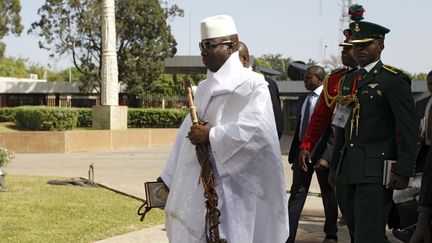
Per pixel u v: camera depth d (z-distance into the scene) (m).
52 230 6.01
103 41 23.00
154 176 11.92
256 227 3.37
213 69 3.42
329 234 5.84
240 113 3.23
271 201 3.30
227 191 3.26
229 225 3.24
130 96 40.25
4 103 41.75
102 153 19.22
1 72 71.38
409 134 3.76
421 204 4.33
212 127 3.26
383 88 3.86
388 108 3.88
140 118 28.30
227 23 3.41
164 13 38.56
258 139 3.19
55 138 19.30
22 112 24.39
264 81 3.31
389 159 3.84
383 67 3.96
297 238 6.02
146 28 38.12
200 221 3.27
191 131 3.29
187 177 3.39
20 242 5.41
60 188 9.30
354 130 3.97
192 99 3.52
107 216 6.88
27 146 19.22
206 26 3.40
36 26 37.47
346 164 4.02
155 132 23.38
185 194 3.35
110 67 22.89
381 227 3.84
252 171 3.25
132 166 14.47
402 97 3.80
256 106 3.21
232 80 3.33
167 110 28.47
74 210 7.19
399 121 3.79
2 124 26.09
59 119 21.31
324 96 4.49
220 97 3.35
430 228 4.33
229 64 3.39
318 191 9.59
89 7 37.00
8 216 6.70
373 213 3.83
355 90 4.01
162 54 38.72
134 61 37.81
